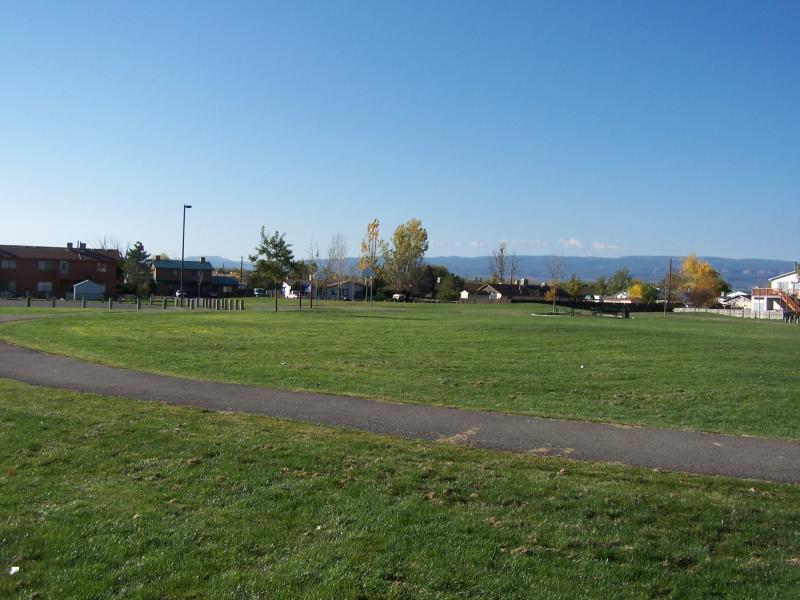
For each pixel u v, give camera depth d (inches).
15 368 618.2
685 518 259.9
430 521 252.2
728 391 600.1
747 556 230.8
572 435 396.2
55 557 224.2
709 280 4768.7
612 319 2298.2
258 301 3056.1
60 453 332.2
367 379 615.8
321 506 265.9
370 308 2549.2
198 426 388.5
